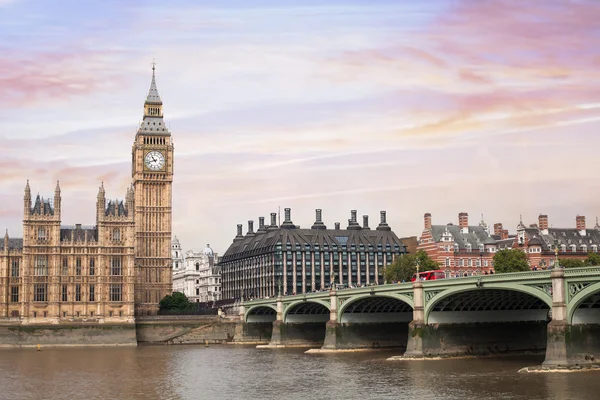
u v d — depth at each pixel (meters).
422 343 144.12
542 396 97.69
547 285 118.38
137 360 165.25
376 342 179.00
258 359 162.88
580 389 100.81
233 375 133.00
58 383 125.44
